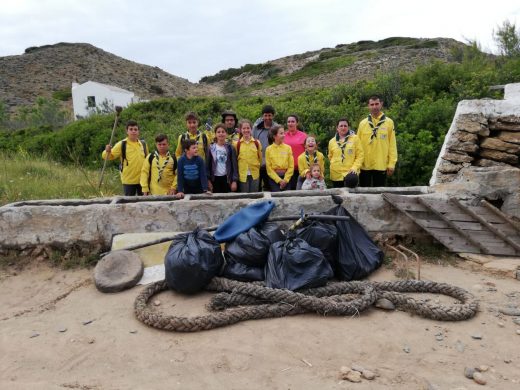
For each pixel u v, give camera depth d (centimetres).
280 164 579
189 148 530
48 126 2000
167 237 464
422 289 401
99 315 375
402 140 781
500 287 405
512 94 590
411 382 275
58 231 483
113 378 288
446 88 1101
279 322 352
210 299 382
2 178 835
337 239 434
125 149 604
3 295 422
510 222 472
